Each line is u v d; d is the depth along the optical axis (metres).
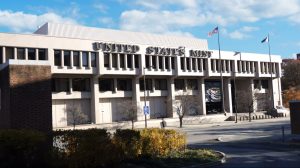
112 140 14.89
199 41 85.56
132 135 16.14
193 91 77.38
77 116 58.78
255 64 89.25
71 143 13.95
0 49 53.59
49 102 16.34
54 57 58.06
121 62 65.44
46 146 14.17
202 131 46.28
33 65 16.12
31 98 15.88
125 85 67.88
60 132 14.21
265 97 90.19
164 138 18.12
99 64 61.97
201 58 76.69
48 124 16.17
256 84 92.19
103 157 14.27
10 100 15.37
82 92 62.16
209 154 18.83
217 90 83.38
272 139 29.64
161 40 79.00
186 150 19.89
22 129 14.48
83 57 61.25
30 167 13.82
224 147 25.77
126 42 68.06
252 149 23.81
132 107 63.59
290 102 25.75
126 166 14.74
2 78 17.22
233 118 74.94
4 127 16.50
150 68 68.06
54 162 13.89
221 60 81.25
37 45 56.25
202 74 76.69
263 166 16.52
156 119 67.56
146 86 70.38
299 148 23.41
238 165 16.97
